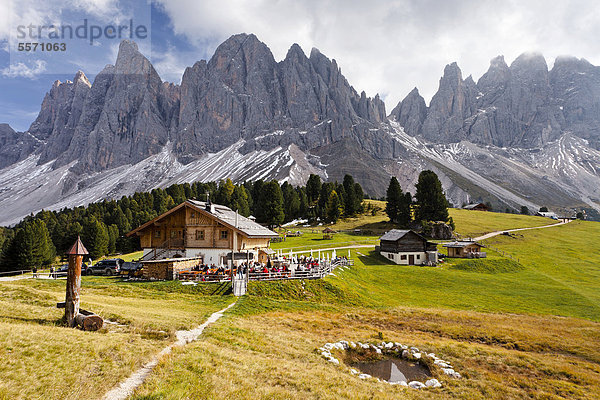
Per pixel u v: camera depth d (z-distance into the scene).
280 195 137.25
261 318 26.42
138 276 42.50
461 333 28.34
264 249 57.28
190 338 17.55
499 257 82.94
